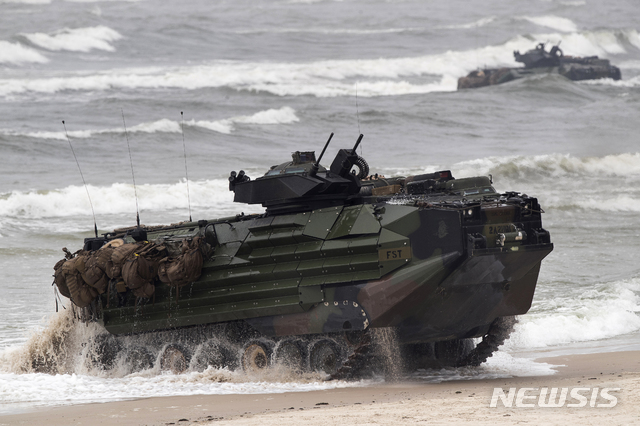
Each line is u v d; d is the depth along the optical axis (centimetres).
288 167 6303
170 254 6469
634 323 8494
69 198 14850
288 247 6034
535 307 8950
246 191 6406
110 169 17525
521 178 18962
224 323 6312
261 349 6081
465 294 5719
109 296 6675
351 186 6212
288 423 3975
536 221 5762
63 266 6731
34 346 6931
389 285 5503
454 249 5412
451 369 6356
